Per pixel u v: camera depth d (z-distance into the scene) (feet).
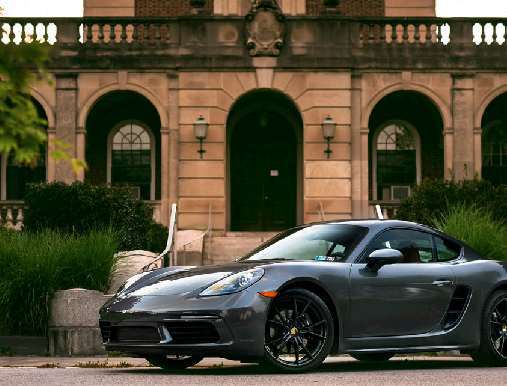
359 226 29.84
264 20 88.33
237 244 80.18
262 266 27.25
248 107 96.37
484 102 89.71
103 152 96.58
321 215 86.28
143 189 96.68
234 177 98.43
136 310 26.99
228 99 88.28
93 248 41.63
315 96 88.28
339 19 88.74
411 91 89.71
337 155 87.76
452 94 89.61
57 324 38.55
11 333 40.32
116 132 96.99
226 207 96.17
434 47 89.56
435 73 89.56
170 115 88.28
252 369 28.86
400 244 29.76
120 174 96.78
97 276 41.22
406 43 89.61
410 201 70.49
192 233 81.82
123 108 96.89
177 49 88.63
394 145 98.07
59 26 89.30
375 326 28.30
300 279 27.09
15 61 14.35
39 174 95.20
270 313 26.76
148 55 88.74
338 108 88.12
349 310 27.84
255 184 98.48
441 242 30.81
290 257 29.12
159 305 26.73
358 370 28.50
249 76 88.22
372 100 88.79
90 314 38.60
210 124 87.97
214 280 27.09
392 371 27.89
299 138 97.25
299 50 88.48
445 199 69.00
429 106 93.25
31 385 23.50
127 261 45.75
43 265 40.11
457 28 90.02
